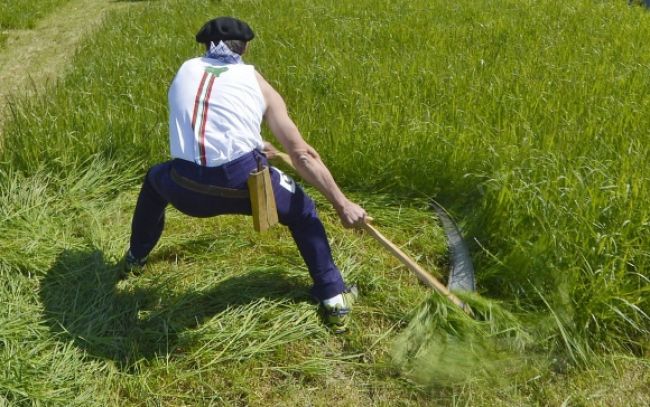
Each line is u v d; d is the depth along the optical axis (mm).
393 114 5250
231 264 3992
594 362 3236
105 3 11922
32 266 3844
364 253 4070
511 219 3916
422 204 4562
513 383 3113
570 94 5645
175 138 3209
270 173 3305
